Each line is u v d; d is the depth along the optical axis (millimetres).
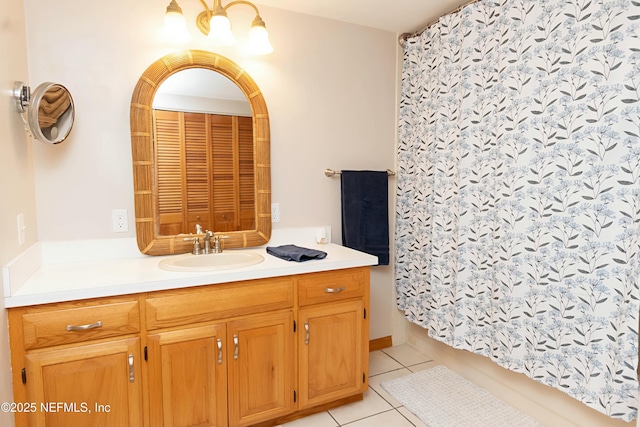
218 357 1664
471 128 2021
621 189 1430
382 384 2273
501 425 1876
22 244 1517
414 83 2500
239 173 2148
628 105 1401
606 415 1512
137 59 1902
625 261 1427
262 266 1769
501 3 1851
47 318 1366
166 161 1973
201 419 1651
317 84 2373
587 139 1525
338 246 2330
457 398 2119
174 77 1979
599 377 1512
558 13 1608
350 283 1965
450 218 2209
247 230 2191
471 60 2006
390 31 2602
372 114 2586
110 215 1895
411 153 2564
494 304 1926
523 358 1796
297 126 2330
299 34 2295
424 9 2256
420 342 2734
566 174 1602
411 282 2578
